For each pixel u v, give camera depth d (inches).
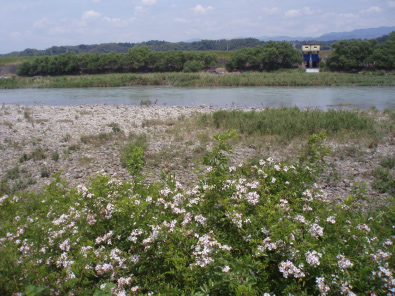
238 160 388.5
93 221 150.9
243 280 108.7
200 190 170.7
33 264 124.1
